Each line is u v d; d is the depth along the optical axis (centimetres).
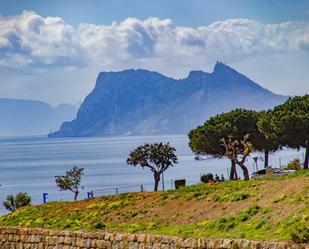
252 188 6500
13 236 6669
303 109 10244
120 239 5712
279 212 5466
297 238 4631
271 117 10388
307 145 10262
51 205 8081
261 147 11256
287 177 6806
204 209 6438
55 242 6259
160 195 7375
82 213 7494
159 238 5419
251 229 5369
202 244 5072
